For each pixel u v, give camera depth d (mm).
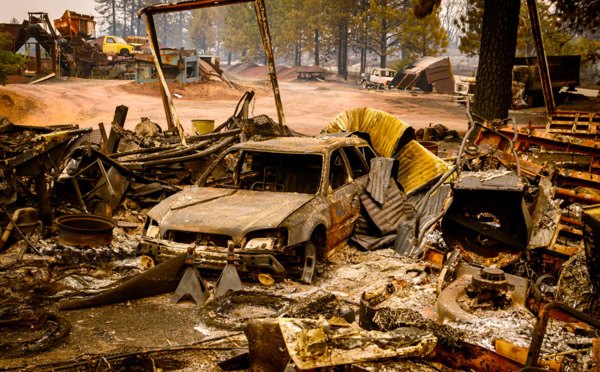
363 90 51938
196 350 4176
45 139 7352
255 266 5477
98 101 32094
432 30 55406
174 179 9492
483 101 15992
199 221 5742
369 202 7367
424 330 3125
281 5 90562
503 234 5387
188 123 25844
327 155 6797
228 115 29719
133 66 48031
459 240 5613
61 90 33719
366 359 2709
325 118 31219
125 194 8484
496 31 15617
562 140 7691
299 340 2684
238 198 6402
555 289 4688
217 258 5488
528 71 33531
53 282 5590
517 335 3078
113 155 9484
